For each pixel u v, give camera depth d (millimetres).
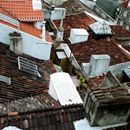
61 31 34594
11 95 19328
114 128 12117
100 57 25188
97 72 25781
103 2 67750
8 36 24109
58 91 16922
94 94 11695
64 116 12523
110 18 65000
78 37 34156
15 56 23984
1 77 20562
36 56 26125
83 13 43906
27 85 21141
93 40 33000
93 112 11523
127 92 12172
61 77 18000
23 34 24359
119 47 32531
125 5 64062
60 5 48969
